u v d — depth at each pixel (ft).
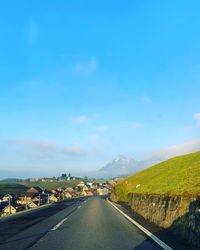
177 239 22.86
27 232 27.25
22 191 589.73
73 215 47.55
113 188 184.44
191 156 88.69
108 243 20.95
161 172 84.84
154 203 40.01
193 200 24.75
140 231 27.45
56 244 20.71
